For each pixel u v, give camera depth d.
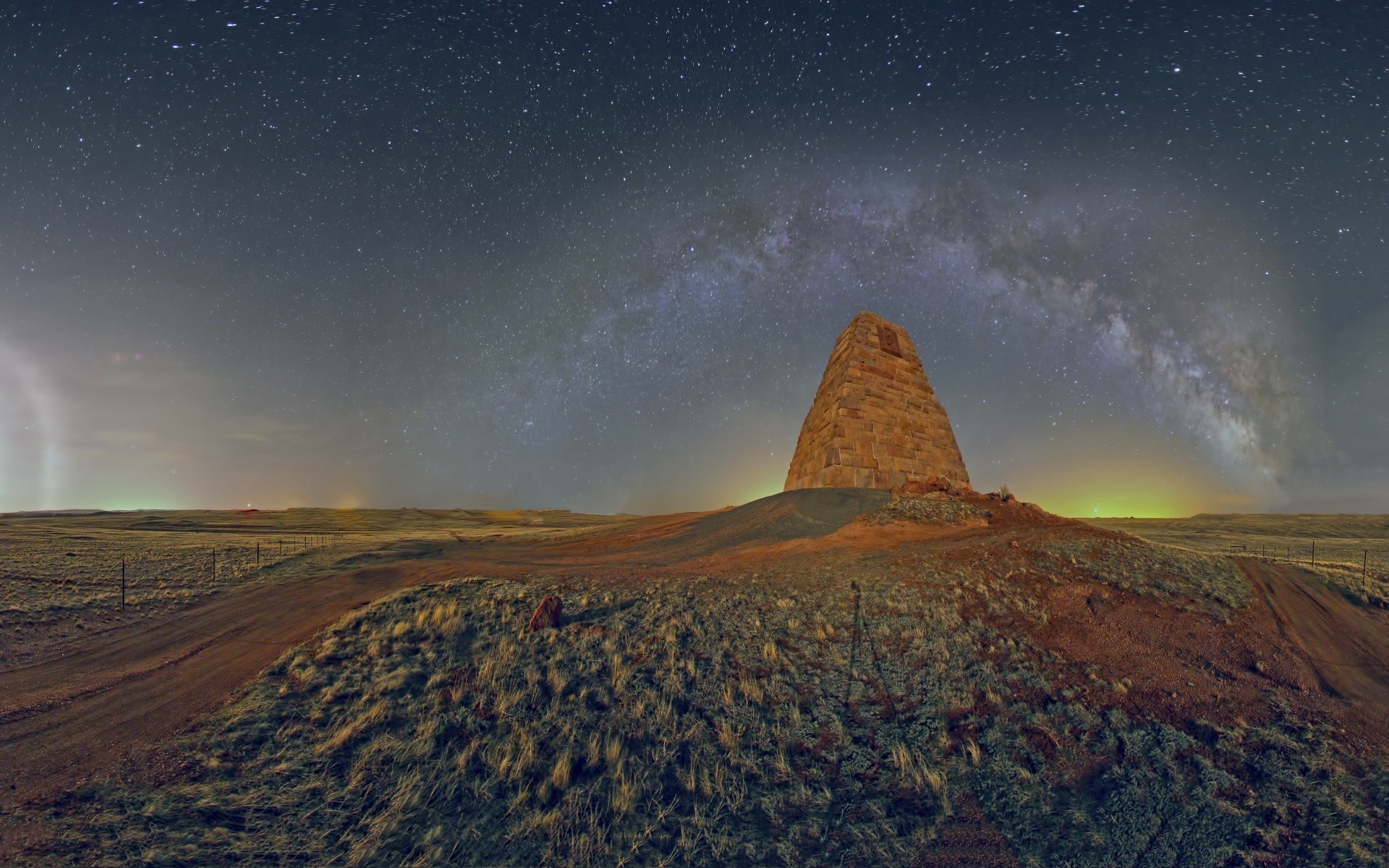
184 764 9.09
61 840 7.24
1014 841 8.06
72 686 12.22
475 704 10.87
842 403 33.31
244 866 7.08
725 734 9.98
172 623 16.70
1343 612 15.25
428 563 23.73
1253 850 7.79
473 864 7.46
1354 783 8.93
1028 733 10.16
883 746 9.80
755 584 16.77
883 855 7.78
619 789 8.83
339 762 9.31
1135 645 13.09
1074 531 20.98
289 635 14.97
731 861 7.64
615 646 12.93
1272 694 11.34
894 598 15.20
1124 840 8.05
